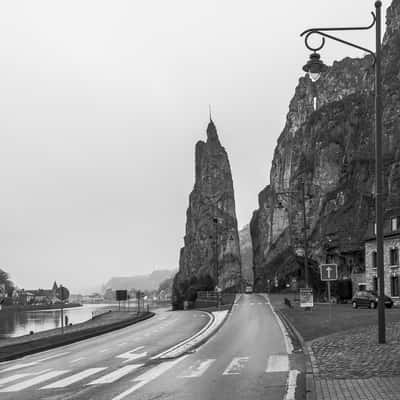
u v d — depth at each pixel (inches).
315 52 660.7
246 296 3344.0
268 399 403.9
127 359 692.1
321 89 5954.7
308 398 381.1
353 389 398.3
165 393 442.0
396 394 373.7
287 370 547.2
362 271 2810.0
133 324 1534.2
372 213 2859.3
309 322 1130.7
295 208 3823.8
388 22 4097.0
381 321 655.1
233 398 411.8
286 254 5438.0
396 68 3398.1
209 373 543.8
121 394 442.6
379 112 667.4
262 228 6555.1
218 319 1520.7
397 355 553.3
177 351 762.2
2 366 686.5
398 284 1943.9
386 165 2947.8
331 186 3518.7
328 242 3132.4
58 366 653.3
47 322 4498.0
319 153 3659.0
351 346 657.0
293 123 6072.8
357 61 5782.5
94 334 1154.7
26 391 475.5
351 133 3503.9
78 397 435.8
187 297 5959.6
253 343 844.6
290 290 4571.9
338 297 2628.0
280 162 6087.6
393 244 1985.7
